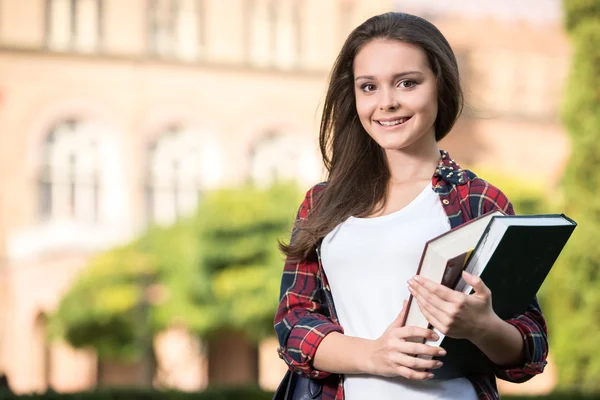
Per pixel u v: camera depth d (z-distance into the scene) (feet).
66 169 122.93
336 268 8.50
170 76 128.06
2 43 121.80
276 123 131.64
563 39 141.69
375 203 8.73
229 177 129.39
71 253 108.58
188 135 128.67
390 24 8.56
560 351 59.11
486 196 8.33
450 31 138.10
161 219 125.90
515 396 38.22
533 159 139.64
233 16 131.13
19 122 121.80
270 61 132.46
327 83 9.18
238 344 110.42
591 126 57.31
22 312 112.47
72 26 124.88
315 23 133.90
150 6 128.06
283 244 8.98
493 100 138.92
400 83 8.47
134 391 30.45
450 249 7.39
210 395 31.81
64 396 27.20
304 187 130.11
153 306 95.96
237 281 92.79
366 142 9.01
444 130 9.01
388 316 8.21
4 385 30.45
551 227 7.16
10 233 119.44
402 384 8.05
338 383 8.45
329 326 8.21
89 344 95.76
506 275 7.30
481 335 7.31
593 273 57.82
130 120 125.70
